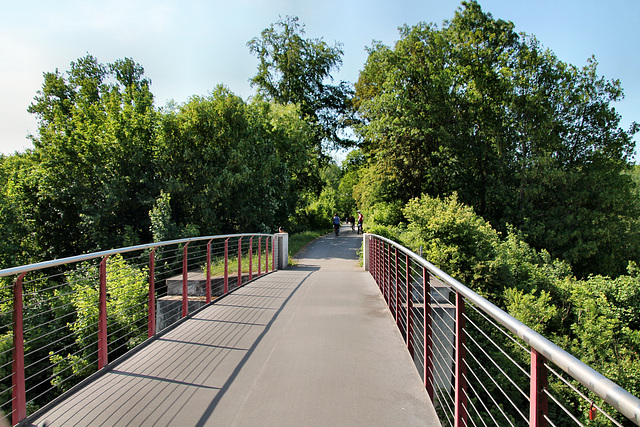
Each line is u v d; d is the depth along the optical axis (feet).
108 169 69.05
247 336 16.83
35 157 76.48
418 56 94.99
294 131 90.79
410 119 90.43
